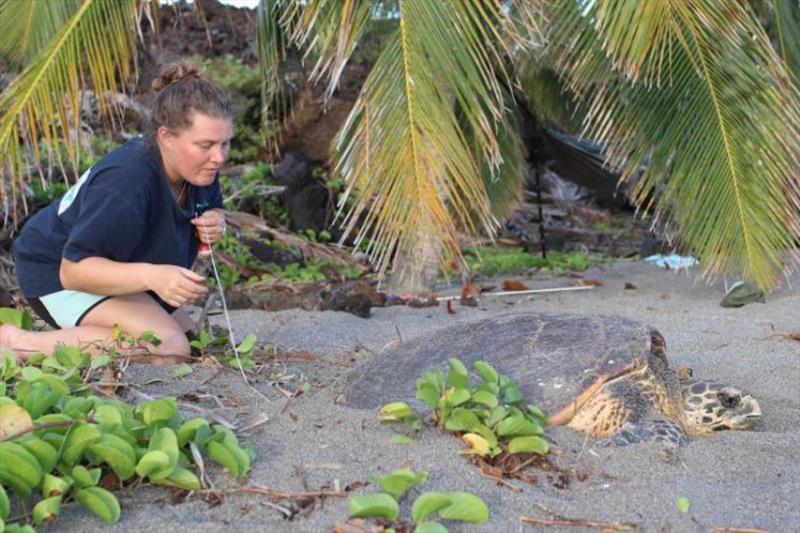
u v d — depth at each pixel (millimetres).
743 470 2963
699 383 3572
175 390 3482
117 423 2662
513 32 4402
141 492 2541
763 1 6270
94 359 3607
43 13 4902
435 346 3570
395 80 4051
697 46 4832
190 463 2697
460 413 2920
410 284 6504
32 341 3883
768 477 2914
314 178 9750
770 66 4789
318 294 6426
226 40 11695
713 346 5012
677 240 5840
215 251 7613
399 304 6621
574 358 3354
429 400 2973
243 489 2545
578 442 3082
